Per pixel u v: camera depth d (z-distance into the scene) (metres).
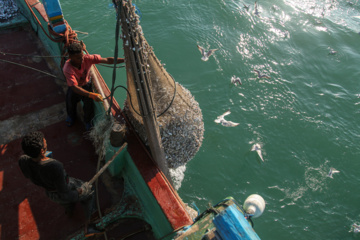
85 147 4.66
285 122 8.56
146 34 10.31
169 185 3.53
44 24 5.74
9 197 4.03
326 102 9.33
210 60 9.81
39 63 5.99
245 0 12.57
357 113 9.09
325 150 8.07
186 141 4.26
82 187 3.35
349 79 10.12
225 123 7.61
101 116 4.24
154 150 3.72
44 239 3.71
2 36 6.58
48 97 5.38
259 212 2.60
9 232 3.72
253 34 11.15
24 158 2.97
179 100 4.06
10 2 7.27
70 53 3.70
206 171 7.14
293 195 7.13
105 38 9.62
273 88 9.48
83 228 3.82
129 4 2.85
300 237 6.50
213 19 11.35
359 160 7.90
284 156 7.83
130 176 4.11
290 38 11.31
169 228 3.26
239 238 1.98
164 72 4.00
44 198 4.05
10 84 5.55
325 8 13.06
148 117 3.41
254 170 7.41
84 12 10.44
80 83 4.16
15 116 5.03
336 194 7.21
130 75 3.47
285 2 12.99
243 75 9.66
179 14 11.18
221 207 2.42
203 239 2.15
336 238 6.51
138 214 4.00
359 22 12.51
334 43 11.38
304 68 10.30
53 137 4.75
